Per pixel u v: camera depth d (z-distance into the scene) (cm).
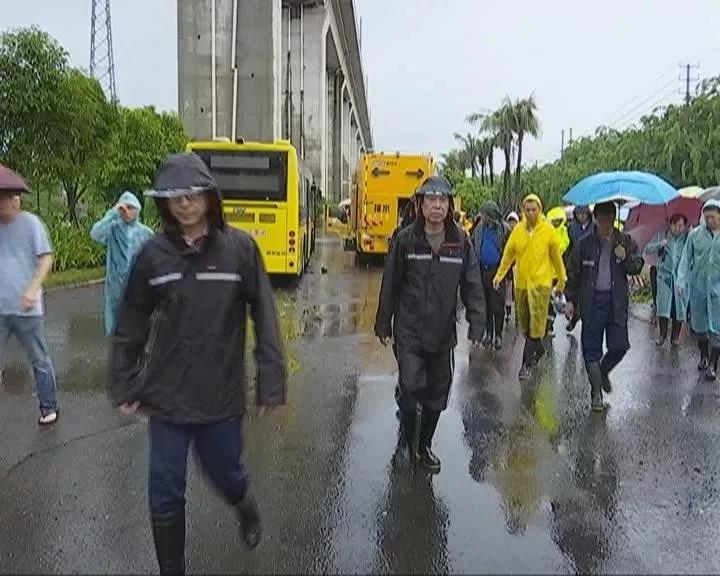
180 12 3106
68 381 825
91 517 462
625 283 708
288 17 6072
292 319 1305
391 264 528
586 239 708
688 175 3362
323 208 5600
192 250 350
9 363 914
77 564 403
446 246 517
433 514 468
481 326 536
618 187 745
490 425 665
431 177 520
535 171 6569
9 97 1762
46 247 628
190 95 3114
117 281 785
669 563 406
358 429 649
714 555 416
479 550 420
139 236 791
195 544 425
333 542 429
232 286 356
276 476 534
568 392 790
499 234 1014
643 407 730
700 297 873
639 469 553
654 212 1152
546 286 825
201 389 355
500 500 491
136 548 421
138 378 359
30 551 418
